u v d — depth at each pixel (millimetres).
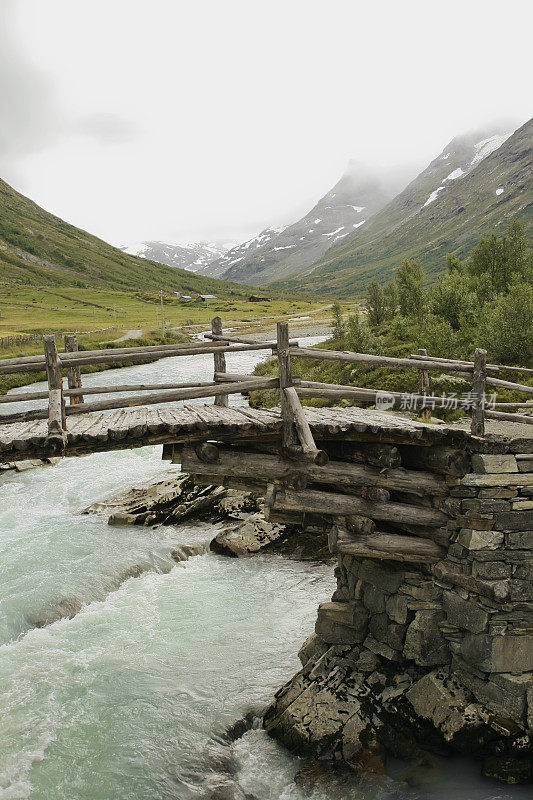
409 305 56656
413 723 9953
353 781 9336
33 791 9445
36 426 10688
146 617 14695
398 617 10805
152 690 11852
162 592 16062
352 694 10461
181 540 19344
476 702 9781
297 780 9500
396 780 9312
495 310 32719
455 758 9555
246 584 16453
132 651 13203
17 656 13031
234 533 19062
